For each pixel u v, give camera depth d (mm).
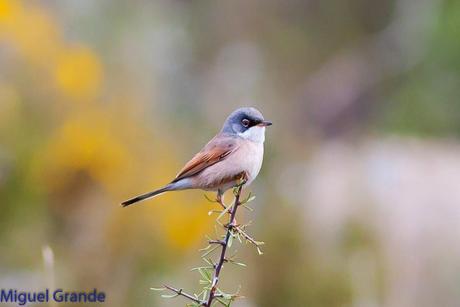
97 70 13695
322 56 24969
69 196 12312
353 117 22250
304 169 15383
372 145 19094
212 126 15578
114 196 12531
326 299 12078
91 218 12211
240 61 19156
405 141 20125
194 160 8969
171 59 15828
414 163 17000
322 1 25438
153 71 14922
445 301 12586
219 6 23062
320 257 12508
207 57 21688
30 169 12273
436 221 14031
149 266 12016
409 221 13977
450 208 14391
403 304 12242
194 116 15656
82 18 14375
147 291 11492
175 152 14039
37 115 12852
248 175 9102
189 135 15023
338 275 12234
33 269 11227
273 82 21109
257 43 23453
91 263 11617
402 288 12359
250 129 9125
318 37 25203
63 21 14203
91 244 11922
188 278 11828
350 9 25688
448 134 21828
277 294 12141
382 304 12094
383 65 23578
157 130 14109
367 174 15477
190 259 12359
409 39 23625
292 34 24469
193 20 21812
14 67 13070
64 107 13109
